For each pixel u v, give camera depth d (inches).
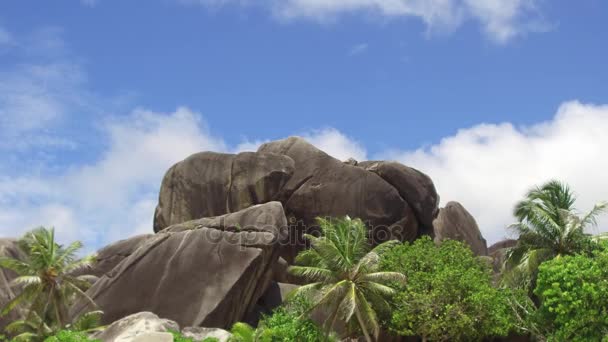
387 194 2129.7
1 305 2003.0
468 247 1689.2
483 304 1475.1
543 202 1632.6
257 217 1840.6
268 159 2178.9
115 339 1348.4
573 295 1301.7
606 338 1243.2
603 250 1487.5
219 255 1782.7
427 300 1486.2
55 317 1779.0
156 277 1780.3
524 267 1555.1
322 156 2210.9
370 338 1593.3
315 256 1611.7
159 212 2250.2
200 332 1524.4
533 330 1486.2
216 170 2214.6
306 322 1416.1
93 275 2010.3
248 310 1815.9
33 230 1802.4
